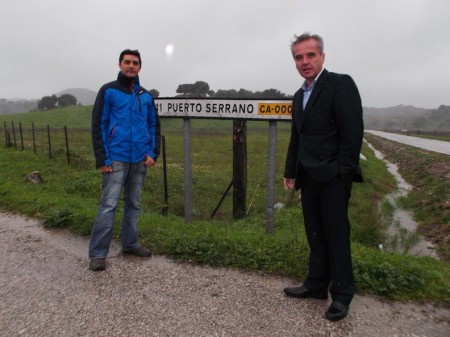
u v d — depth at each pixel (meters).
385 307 3.16
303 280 3.64
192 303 3.19
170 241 4.47
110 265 3.99
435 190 13.16
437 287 3.38
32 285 3.52
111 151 3.93
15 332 2.76
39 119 61.84
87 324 2.87
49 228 5.26
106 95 3.88
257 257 4.02
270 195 4.96
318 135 2.97
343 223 2.98
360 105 2.83
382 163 25.48
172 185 10.49
